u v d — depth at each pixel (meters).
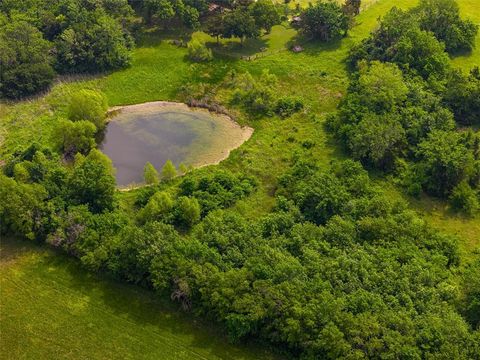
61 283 69.56
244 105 104.19
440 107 95.12
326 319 57.94
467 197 80.12
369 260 66.69
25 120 97.94
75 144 90.25
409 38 108.50
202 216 77.56
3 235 75.69
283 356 60.34
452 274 68.69
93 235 70.12
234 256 66.69
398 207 76.75
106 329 64.06
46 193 75.38
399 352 55.31
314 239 69.88
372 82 96.38
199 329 63.66
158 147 95.19
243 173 87.25
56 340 63.06
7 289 68.94
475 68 105.00
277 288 61.19
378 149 85.19
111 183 77.62
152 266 64.88
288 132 96.81
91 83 109.06
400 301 61.81
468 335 56.91
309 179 81.69
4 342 62.91
